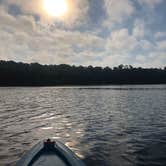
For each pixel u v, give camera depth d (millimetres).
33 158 12148
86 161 14078
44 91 94375
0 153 15562
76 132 21781
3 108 40062
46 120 28391
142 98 61406
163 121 26984
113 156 14953
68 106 44000
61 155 12516
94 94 77812
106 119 28938
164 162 13914
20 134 21000
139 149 16297
